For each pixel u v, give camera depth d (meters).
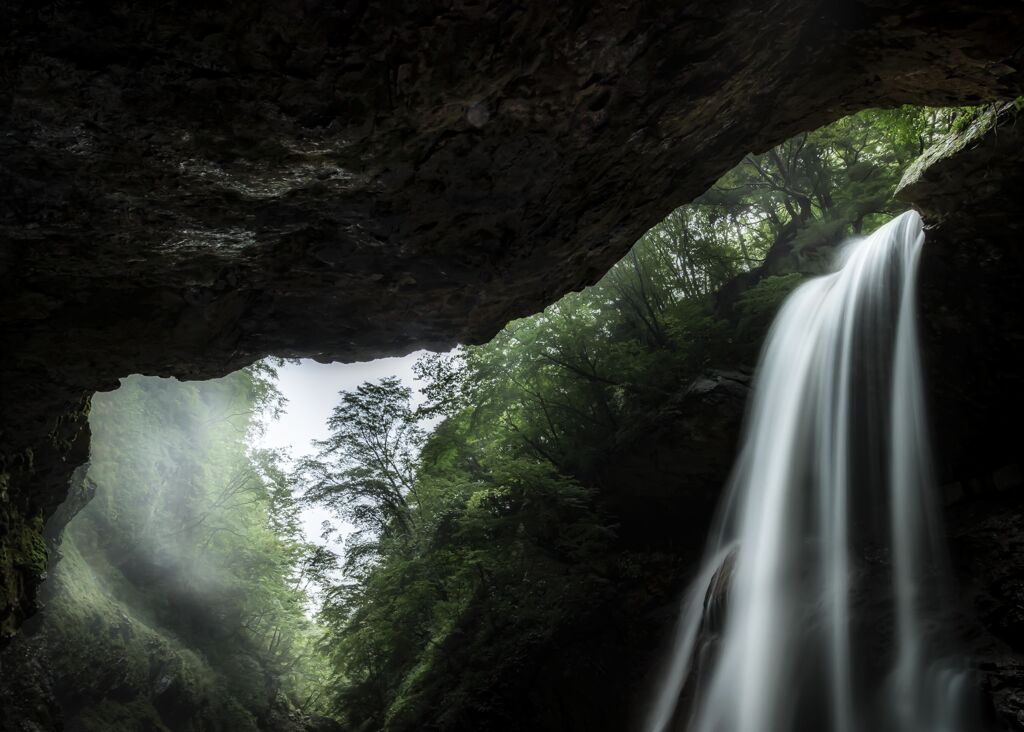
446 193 6.68
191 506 32.88
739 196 27.12
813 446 18.28
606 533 21.42
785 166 26.00
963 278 15.18
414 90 5.20
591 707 19.56
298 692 42.38
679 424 20.80
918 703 12.70
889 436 17.30
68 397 10.05
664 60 5.93
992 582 13.41
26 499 11.58
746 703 15.64
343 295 8.70
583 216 7.96
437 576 26.98
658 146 7.31
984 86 7.66
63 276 7.57
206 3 4.19
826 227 22.27
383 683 31.77
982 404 16.05
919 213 15.43
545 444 26.72
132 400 30.75
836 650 14.65
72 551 24.20
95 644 21.23
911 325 16.48
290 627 40.66
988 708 11.57
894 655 13.67
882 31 6.89
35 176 5.59
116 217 6.29
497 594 25.02
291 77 4.80
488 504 24.70
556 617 22.00
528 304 9.75
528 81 5.59
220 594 33.44
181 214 6.39
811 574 16.62
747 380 20.98
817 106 8.34
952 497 15.94
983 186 13.34
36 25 4.16
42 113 4.81
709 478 21.03
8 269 7.24
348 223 6.98
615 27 5.34
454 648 25.69
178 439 33.16
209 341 9.12
